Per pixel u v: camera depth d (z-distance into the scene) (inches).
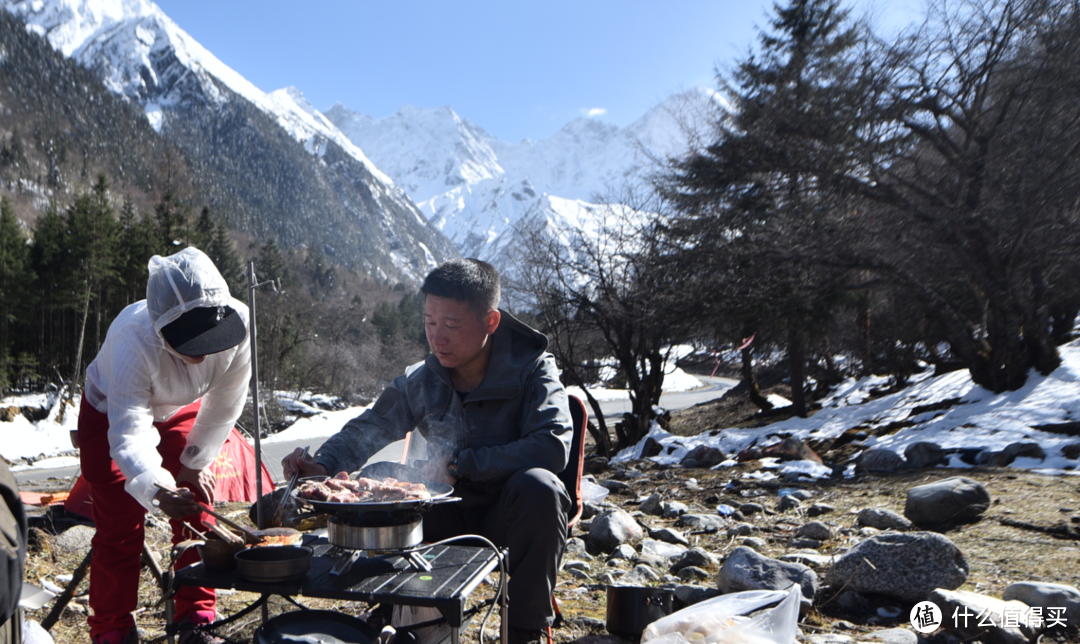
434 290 96.0
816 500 228.8
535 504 85.7
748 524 187.5
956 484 185.8
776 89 593.0
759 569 125.1
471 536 79.4
